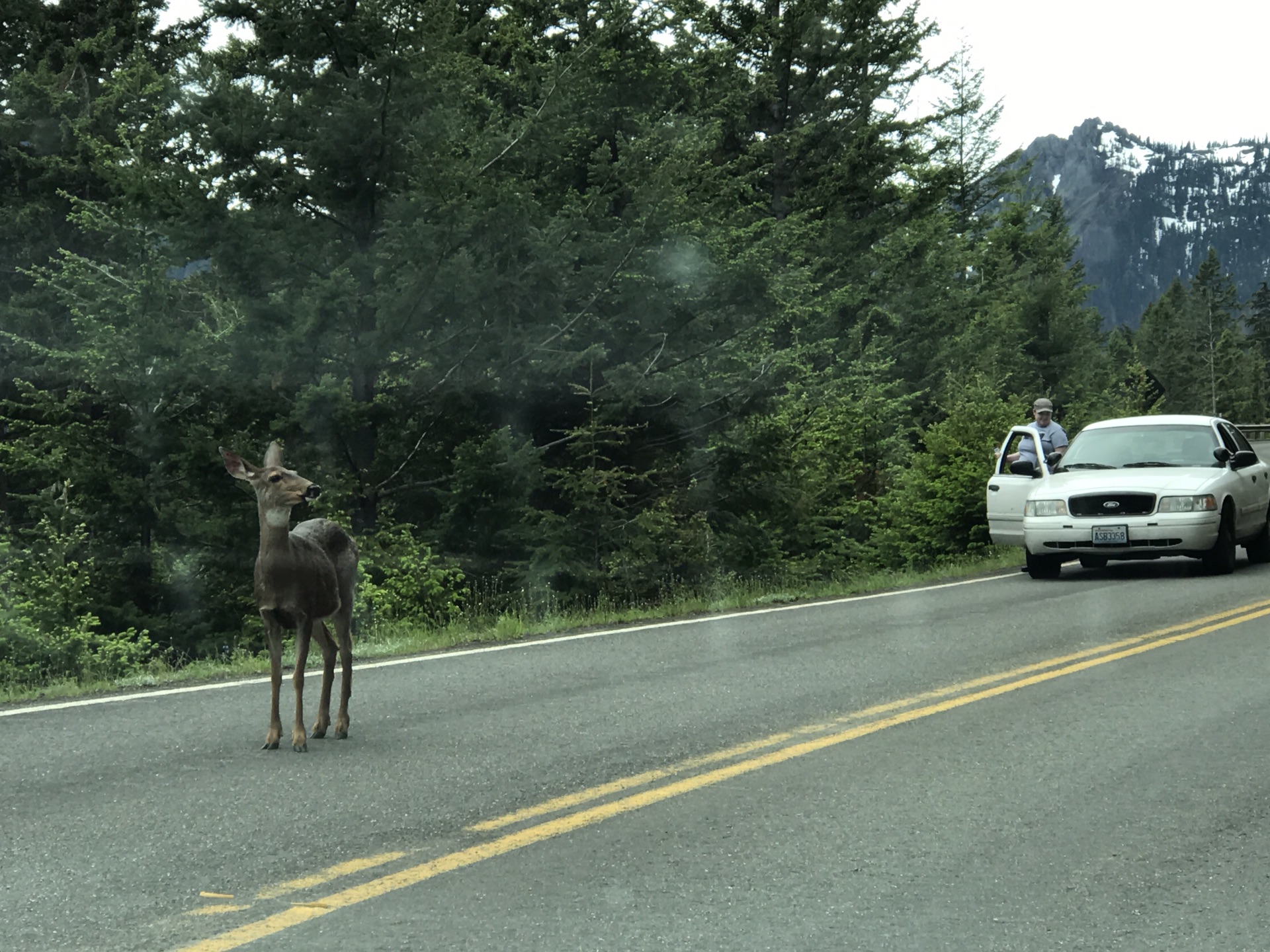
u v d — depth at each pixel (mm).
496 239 19391
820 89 39156
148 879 5016
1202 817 5676
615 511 19906
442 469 19562
